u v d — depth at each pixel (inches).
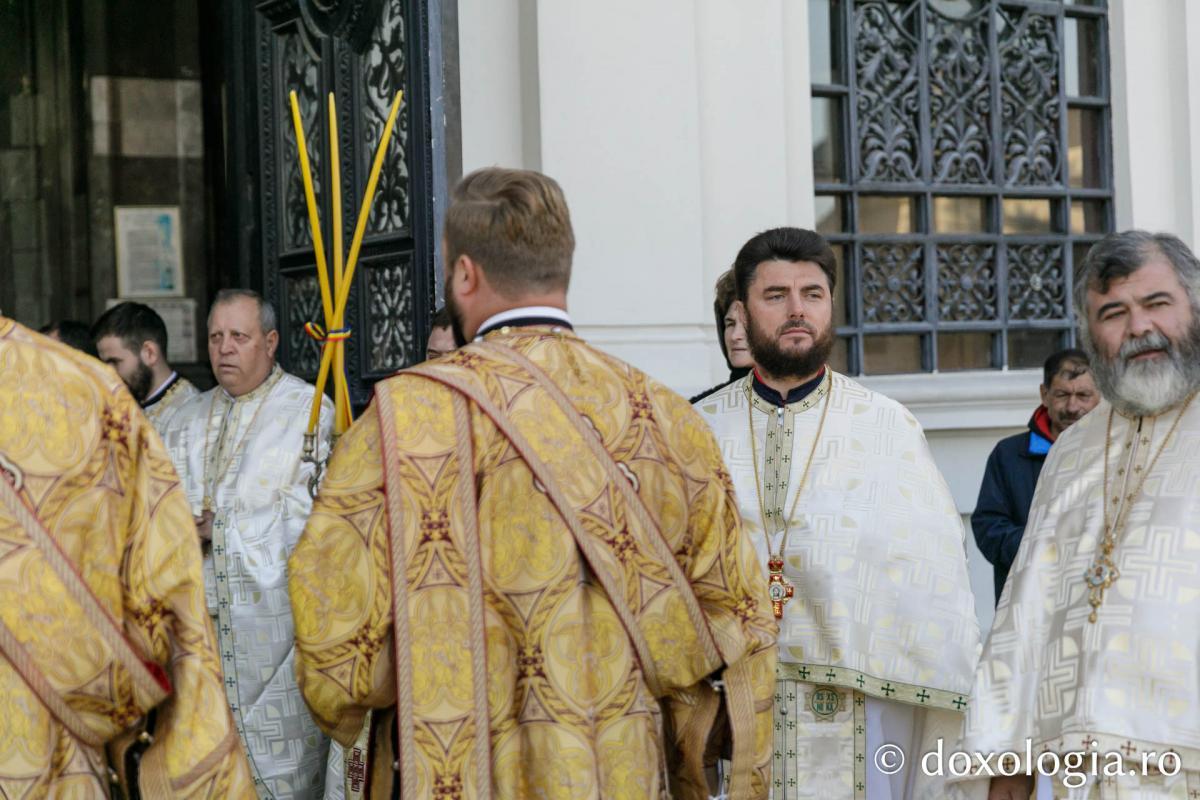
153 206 286.7
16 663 80.4
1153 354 102.5
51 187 282.5
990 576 242.1
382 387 86.7
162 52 287.0
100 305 284.5
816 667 125.0
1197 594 98.4
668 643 87.7
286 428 172.7
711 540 90.5
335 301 124.3
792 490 128.6
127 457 85.1
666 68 209.8
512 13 207.3
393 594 83.3
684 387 207.6
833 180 235.6
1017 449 189.5
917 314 241.9
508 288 89.8
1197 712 96.8
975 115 245.9
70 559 82.0
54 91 281.6
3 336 83.9
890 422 131.6
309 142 204.4
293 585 85.3
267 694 164.4
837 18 235.8
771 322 129.3
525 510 84.7
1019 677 105.7
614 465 86.9
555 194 90.6
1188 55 256.7
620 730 85.0
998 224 247.1
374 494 84.7
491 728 83.4
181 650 84.2
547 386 87.1
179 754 82.4
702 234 212.8
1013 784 108.8
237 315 175.0
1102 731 98.8
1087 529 105.0
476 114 204.2
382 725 88.2
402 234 183.2
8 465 81.4
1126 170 255.8
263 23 213.9
